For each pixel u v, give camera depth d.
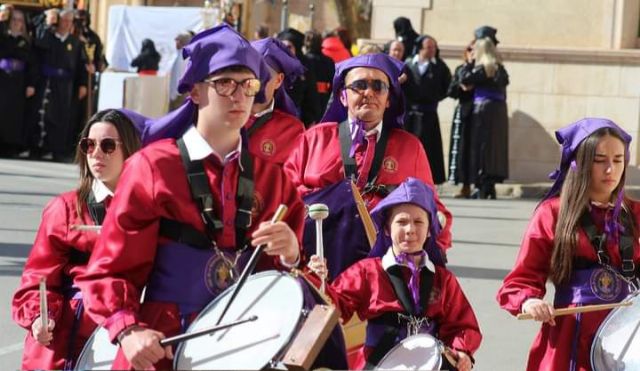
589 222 10.26
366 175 11.62
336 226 11.39
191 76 7.93
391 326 10.04
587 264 10.26
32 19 34.12
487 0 32.41
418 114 28.73
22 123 32.72
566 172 10.47
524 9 32.25
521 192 30.38
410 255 10.10
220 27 8.03
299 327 7.36
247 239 8.03
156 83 32.62
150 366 7.43
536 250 10.40
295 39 27.16
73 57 32.88
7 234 19.95
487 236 22.47
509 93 31.72
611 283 10.20
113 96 33.31
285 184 8.22
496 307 16.61
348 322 10.15
